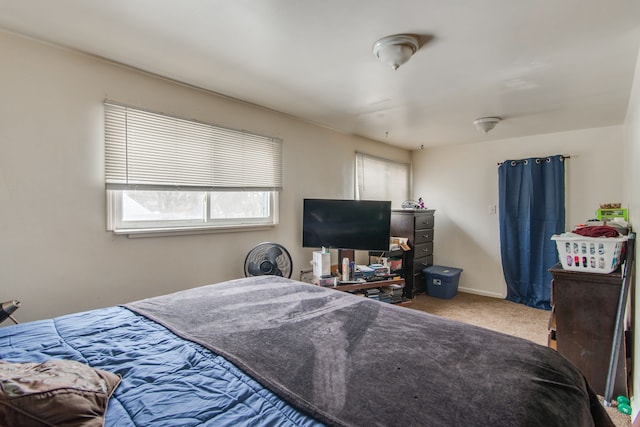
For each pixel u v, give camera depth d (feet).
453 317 11.27
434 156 15.89
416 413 2.52
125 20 5.09
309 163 11.18
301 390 2.83
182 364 3.30
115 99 6.66
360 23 5.12
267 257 8.75
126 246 6.91
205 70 6.96
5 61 5.48
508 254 13.26
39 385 2.42
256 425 2.41
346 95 8.46
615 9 4.67
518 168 13.07
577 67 6.68
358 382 2.96
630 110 8.41
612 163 11.39
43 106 5.84
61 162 6.04
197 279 8.13
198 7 4.73
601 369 6.73
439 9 4.73
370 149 14.05
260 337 3.94
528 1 4.51
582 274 6.88
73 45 5.92
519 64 6.56
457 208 15.15
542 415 2.53
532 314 11.59
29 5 4.71
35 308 5.81
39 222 5.83
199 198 8.31
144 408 2.58
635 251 6.61
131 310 4.88
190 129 7.88
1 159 5.47
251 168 9.30
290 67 6.77
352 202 10.70
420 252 14.19
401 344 3.77
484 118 10.48
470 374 3.10
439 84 7.68
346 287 10.30
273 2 4.59
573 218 12.12
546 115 10.16
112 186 6.64
